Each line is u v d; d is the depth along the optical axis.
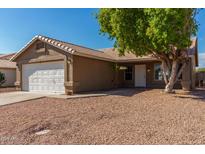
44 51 15.85
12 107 9.87
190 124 6.36
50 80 15.58
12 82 25.48
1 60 27.39
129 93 14.27
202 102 10.38
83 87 15.49
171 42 11.09
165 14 10.38
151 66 20.34
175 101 10.73
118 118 7.39
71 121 7.14
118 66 20.92
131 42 12.39
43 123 6.94
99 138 5.34
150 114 7.89
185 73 17.81
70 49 14.09
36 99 11.95
